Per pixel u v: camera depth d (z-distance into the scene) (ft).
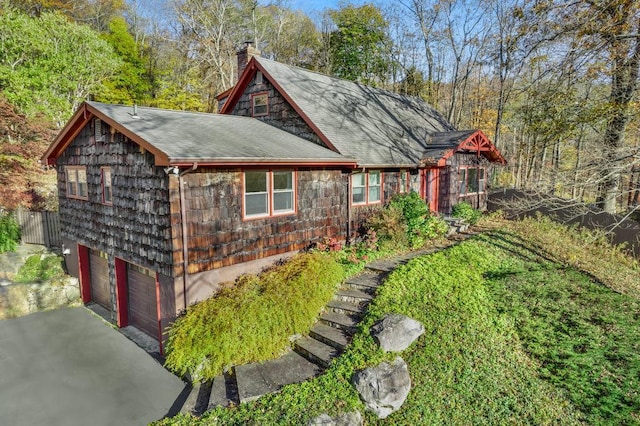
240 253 27.17
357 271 31.22
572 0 36.83
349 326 24.14
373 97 54.49
